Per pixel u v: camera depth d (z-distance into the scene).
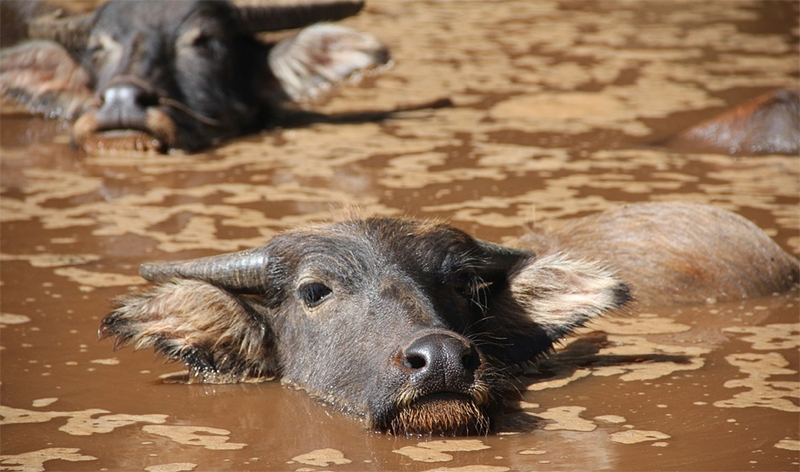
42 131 24.19
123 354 12.38
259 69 25.48
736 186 18.70
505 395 11.08
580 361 12.09
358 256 11.30
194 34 23.81
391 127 23.64
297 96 25.33
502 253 12.02
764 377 11.41
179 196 18.75
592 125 23.23
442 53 31.56
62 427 10.34
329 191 18.77
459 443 9.80
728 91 26.14
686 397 10.90
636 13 38.19
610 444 9.73
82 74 24.86
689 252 14.26
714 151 21.14
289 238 11.83
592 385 11.32
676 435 9.93
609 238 14.55
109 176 20.25
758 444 9.67
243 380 11.80
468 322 11.41
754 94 25.77
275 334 11.83
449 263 11.32
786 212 17.12
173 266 12.12
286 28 25.30
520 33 34.62
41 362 12.04
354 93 27.09
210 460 9.55
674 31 34.59
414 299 10.88
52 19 25.84
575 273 11.98
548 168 19.94
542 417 10.45
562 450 9.62
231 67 24.36
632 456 9.45
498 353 11.80
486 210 17.27
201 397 11.20
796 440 9.75
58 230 16.80
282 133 23.73
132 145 22.08
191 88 23.39
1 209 18.00
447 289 11.29
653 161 20.41
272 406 10.92
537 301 12.02
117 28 23.89
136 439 10.05
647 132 22.61
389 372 9.93
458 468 9.23
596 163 20.25
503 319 11.99
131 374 11.83
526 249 12.49
